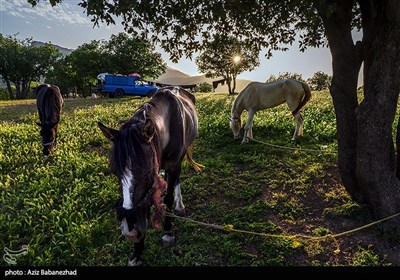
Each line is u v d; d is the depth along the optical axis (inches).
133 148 105.7
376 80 169.3
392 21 160.4
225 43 236.1
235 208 201.9
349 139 194.5
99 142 338.0
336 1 167.5
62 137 352.2
